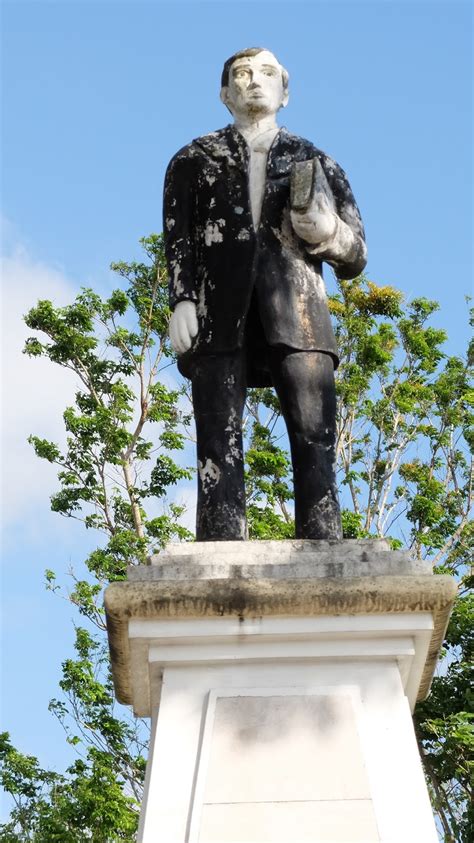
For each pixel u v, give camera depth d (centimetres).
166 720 402
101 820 1244
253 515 1455
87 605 1424
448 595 406
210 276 483
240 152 496
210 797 387
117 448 1504
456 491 1666
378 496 1683
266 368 494
